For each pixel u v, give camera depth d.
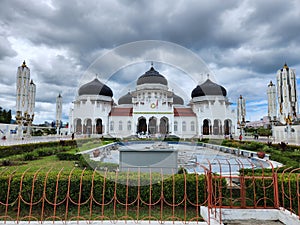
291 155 9.88
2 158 10.09
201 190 4.40
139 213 4.10
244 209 3.90
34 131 36.94
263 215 3.87
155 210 4.25
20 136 21.94
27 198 4.28
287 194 4.34
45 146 15.62
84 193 4.38
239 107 35.72
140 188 4.39
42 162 9.50
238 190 5.09
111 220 3.57
